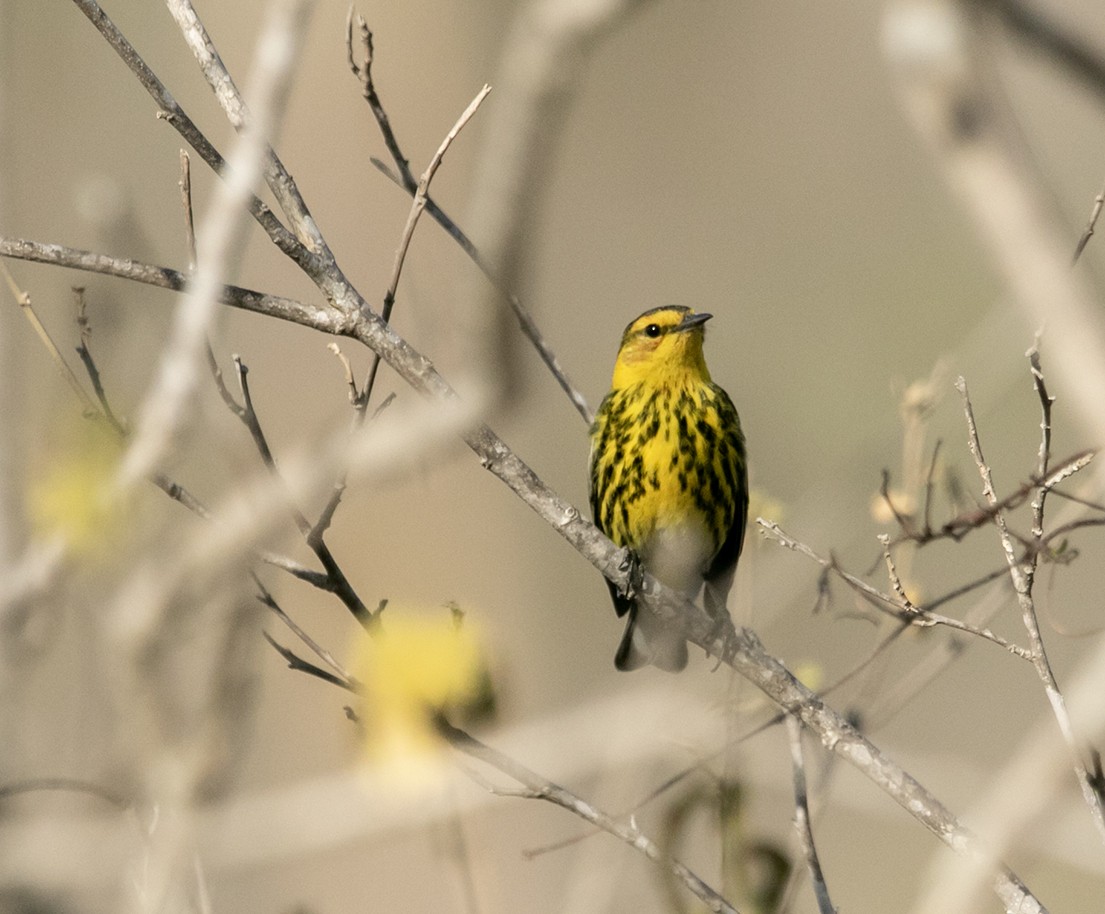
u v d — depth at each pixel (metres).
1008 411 20.45
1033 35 7.64
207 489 10.35
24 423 10.02
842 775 13.64
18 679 9.73
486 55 20.67
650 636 12.36
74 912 8.85
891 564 8.21
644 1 9.56
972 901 7.33
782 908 8.75
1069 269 6.38
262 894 13.35
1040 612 19.66
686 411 13.19
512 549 19.31
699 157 25.70
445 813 9.15
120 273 8.14
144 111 18.28
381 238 18.20
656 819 10.38
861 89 26.27
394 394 8.59
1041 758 7.27
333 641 13.59
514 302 10.57
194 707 8.84
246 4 18.97
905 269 24.36
